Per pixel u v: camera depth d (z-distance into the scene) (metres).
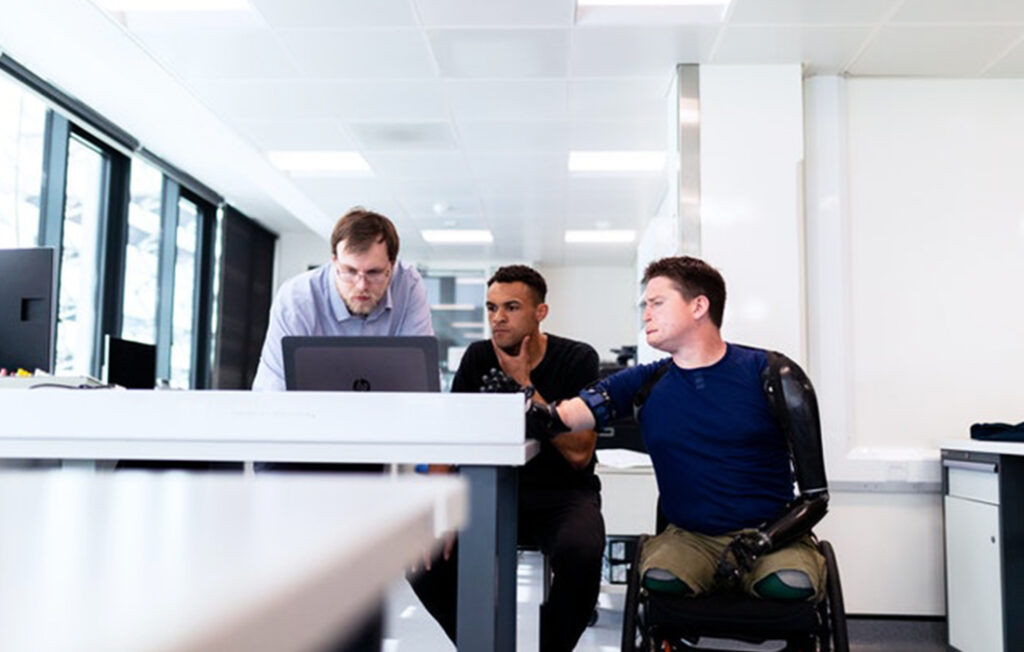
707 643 1.80
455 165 5.38
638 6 3.38
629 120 4.53
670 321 2.00
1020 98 3.81
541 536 2.20
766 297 3.65
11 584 0.27
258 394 1.03
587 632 3.32
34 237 4.54
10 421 1.04
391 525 0.37
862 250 3.74
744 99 3.75
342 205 6.46
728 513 1.93
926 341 3.69
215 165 5.85
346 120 4.57
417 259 8.59
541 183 5.77
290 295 2.24
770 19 3.34
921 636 3.45
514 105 4.33
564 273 8.85
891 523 3.54
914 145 3.80
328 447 1.02
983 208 3.75
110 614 0.22
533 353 2.40
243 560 0.30
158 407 1.03
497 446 1.01
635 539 3.11
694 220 3.71
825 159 3.78
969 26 3.35
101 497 0.48
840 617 1.73
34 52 3.89
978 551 3.01
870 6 3.22
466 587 1.02
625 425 3.38
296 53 3.73
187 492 0.50
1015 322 3.69
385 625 0.82
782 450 1.97
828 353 3.66
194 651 0.19
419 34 3.53
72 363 4.93
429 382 1.43
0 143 4.15
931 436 3.64
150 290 5.95
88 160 5.14
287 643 0.24
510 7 3.29
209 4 3.42
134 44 3.69
